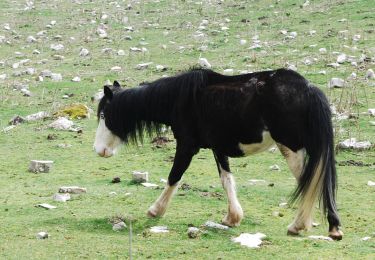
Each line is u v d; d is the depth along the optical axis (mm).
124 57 23812
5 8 33688
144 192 11555
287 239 9094
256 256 8414
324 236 9297
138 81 20438
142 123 10617
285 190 11797
